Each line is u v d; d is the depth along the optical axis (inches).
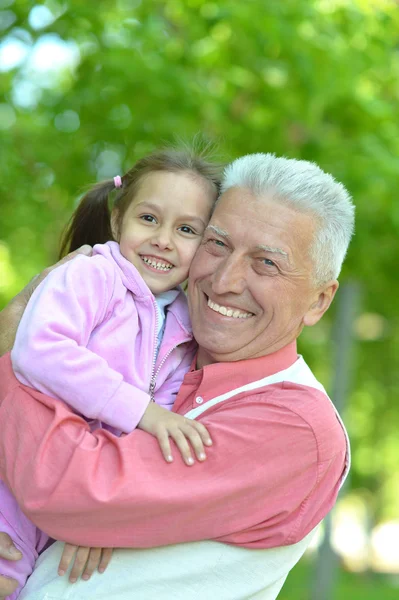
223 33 273.3
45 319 102.6
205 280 112.2
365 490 897.5
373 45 278.2
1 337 111.1
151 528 98.8
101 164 300.2
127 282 114.2
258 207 108.0
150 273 118.0
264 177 108.8
